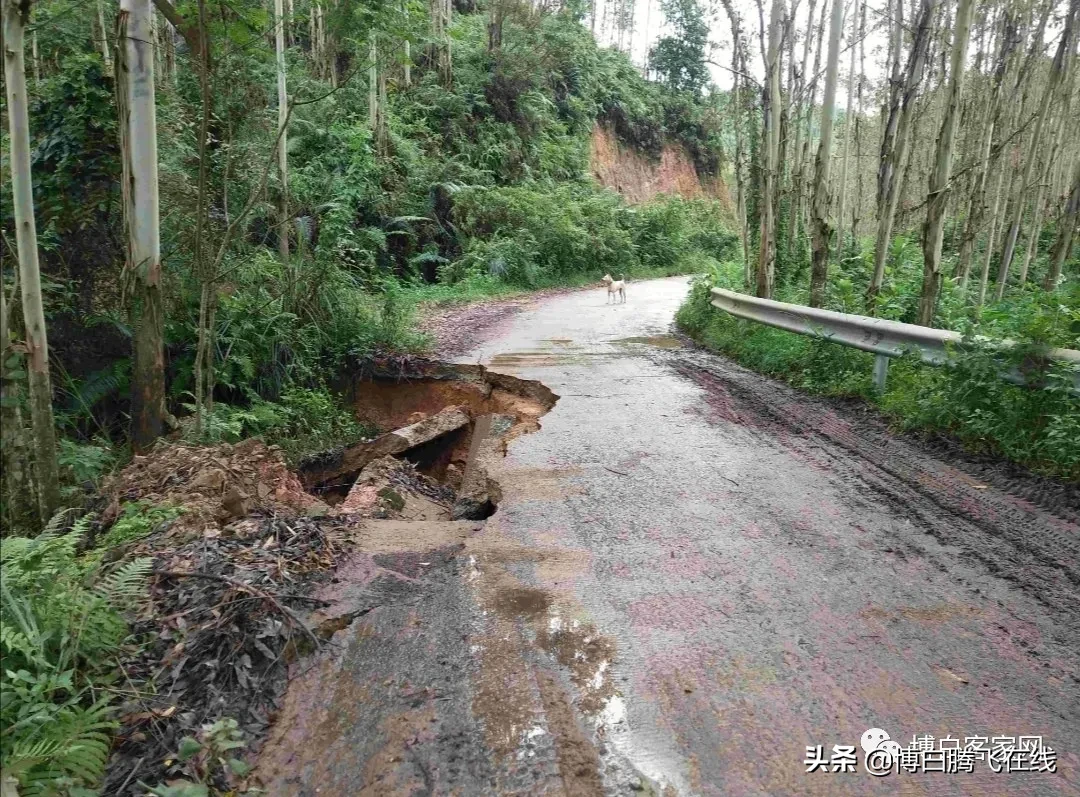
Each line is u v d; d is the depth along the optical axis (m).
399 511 5.57
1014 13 13.97
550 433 7.27
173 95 9.16
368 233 19.12
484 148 29.09
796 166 20.45
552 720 2.98
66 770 2.57
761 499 5.44
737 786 2.65
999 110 15.05
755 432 7.29
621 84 47.94
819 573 4.25
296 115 17.52
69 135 7.81
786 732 2.92
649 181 49.16
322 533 4.65
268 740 2.89
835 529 4.88
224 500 4.86
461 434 9.83
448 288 22.78
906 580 4.16
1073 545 4.62
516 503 5.38
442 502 6.32
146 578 3.76
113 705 2.98
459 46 30.70
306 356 10.76
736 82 16.83
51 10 9.31
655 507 5.29
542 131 34.47
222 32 7.72
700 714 3.02
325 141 20.55
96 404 8.16
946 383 6.97
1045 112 14.19
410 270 23.08
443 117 28.39
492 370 10.62
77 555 4.29
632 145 48.38
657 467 6.20
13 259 7.33
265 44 9.47
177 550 4.13
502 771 2.71
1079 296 7.46
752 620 3.73
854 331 8.70
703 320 14.05
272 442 8.99
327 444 9.58
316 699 3.12
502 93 31.09
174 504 4.71
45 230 7.86
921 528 4.89
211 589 3.71
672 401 8.62
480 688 3.18
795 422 7.65
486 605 3.89
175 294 8.83
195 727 2.89
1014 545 4.62
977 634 3.61
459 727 2.94
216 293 8.42
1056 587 4.08
